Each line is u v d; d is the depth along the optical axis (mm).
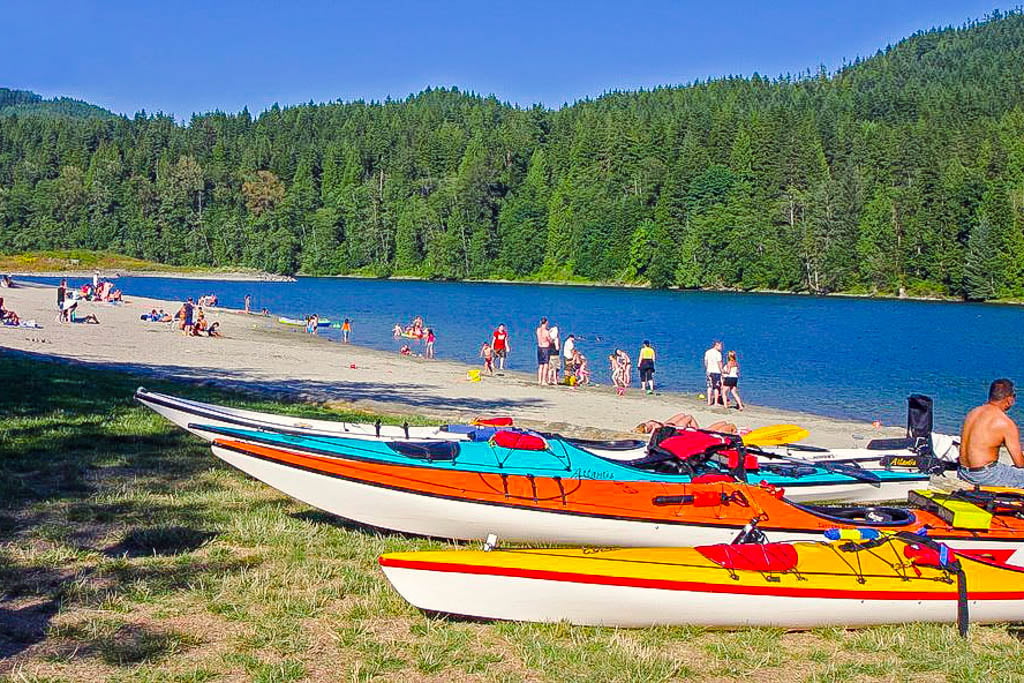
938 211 87562
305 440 8930
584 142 121062
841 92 177125
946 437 10758
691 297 90188
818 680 5809
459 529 8109
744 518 7699
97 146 168500
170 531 7980
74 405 14141
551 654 5883
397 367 30375
